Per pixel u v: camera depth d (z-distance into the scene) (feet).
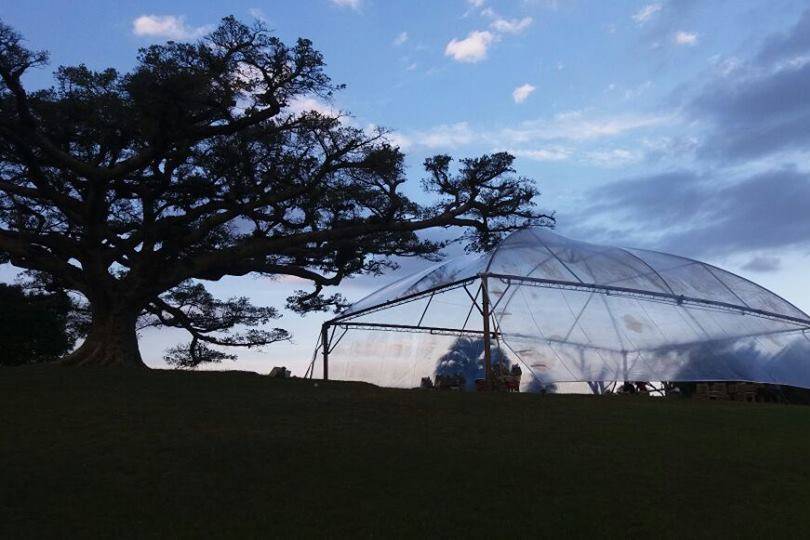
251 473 33.14
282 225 93.30
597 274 82.89
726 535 27.43
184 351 129.90
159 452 36.45
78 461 34.53
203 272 94.32
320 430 42.37
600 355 74.18
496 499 30.42
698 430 46.09
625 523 28.30
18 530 25.96
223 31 70.44
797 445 42.52
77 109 77.46
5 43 64.18
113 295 81.51
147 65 68.23
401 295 89.40
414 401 54.65
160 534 25.89
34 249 80.07
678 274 90.74
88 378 64.49
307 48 72.95
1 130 70.38
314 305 119.65
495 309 74.38
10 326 142.82
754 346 84.07
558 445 39.91
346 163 83.92
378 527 26.99
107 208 86.89
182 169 90.43
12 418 44.68
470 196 91.81
